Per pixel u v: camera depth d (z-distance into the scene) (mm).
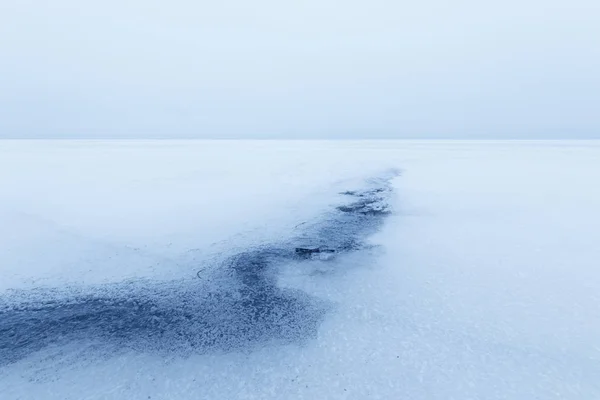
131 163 39094
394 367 7473
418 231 16203
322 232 16578
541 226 16172
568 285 10516
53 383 7281
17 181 27438
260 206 21203
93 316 9766
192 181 28375
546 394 6590
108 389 7109
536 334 8297
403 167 37188
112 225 17391
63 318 9664
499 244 14109
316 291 10898
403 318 9227
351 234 16219
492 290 10406
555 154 49812
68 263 13102
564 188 24016
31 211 19484
